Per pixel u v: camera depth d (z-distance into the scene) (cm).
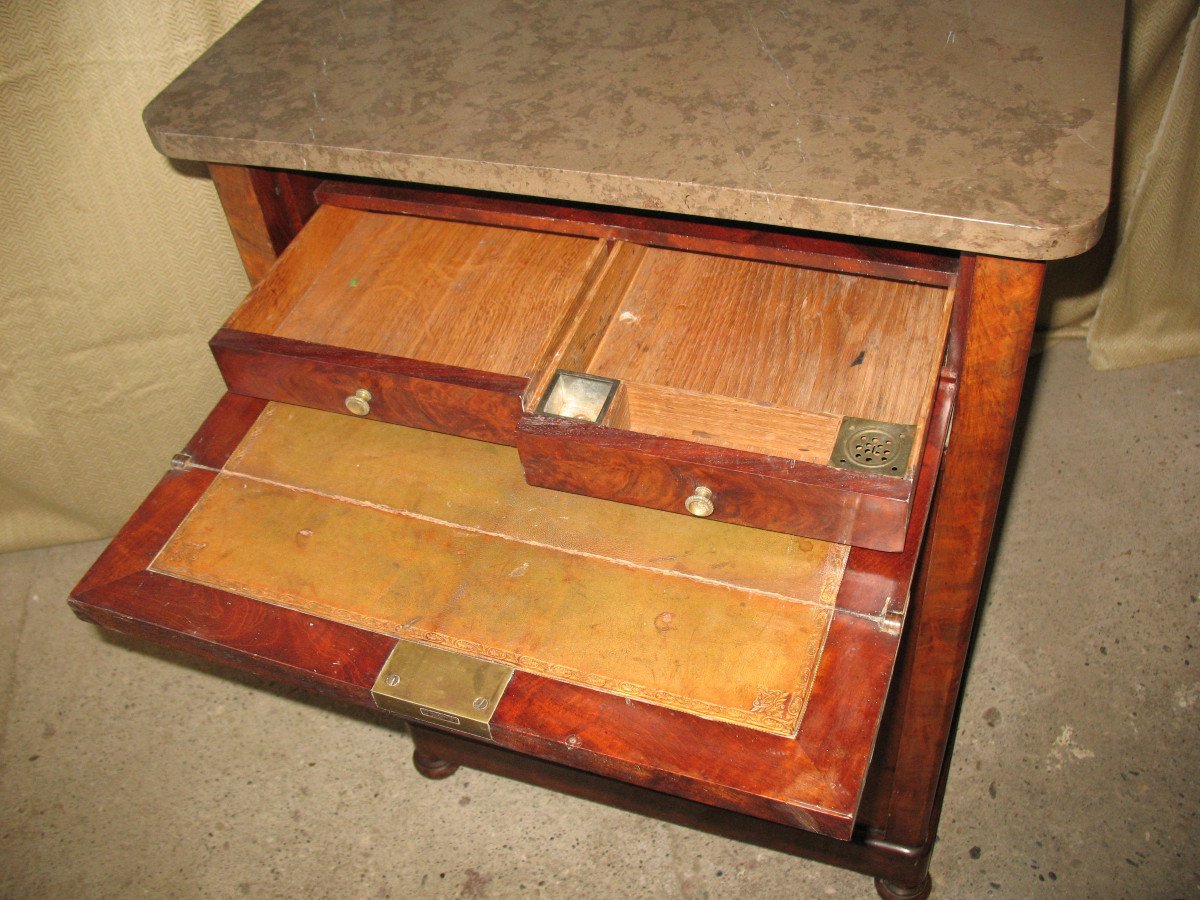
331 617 95
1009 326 87
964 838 147
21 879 154
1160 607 165
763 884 148
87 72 133
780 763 83
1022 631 166
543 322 115
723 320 116
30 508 183
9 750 168
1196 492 177
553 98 99
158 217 149
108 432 173
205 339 165
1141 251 178
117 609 97
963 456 96
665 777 85
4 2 125
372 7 114
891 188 85
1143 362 193
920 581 110
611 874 150
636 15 108
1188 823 144
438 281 120
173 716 170
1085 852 144
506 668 90
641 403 107
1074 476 182
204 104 103
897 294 116
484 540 99
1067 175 84
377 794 160
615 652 90
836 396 107
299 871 153
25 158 137
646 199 90
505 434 99
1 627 183
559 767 143
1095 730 155
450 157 93
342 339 115
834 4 105
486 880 151
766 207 87
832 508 86
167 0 130
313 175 118
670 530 97
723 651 89
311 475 105
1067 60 95
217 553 100
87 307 155
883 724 126
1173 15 148
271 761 164
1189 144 162
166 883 153
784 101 95
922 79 95
